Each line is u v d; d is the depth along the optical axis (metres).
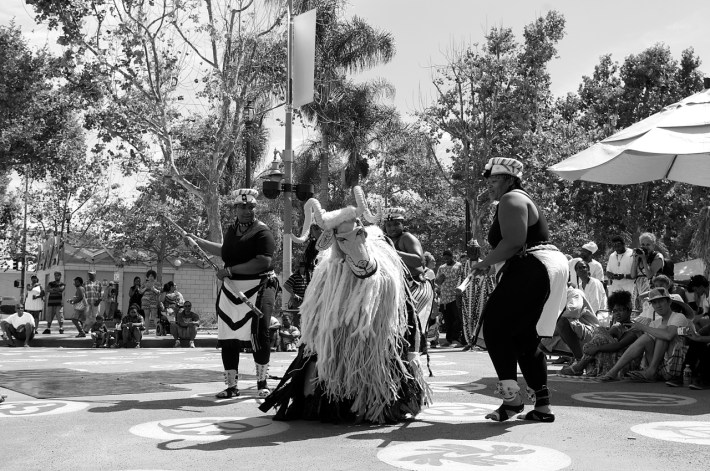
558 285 5.26
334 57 34.50
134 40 22.91
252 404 6.39
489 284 13.63
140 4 23.06
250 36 24.27
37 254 51.00
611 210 38.25
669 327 8.06
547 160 33.00
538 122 33.84
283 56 25.20
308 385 5.50
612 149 8.74
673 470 3.92
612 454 4.32
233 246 7.03
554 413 5.83
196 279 38.31
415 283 6.11
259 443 4.68
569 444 4.61
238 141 25.08
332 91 34.72
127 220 33.41
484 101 33.38
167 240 34.09
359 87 35.16
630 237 39.69
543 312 5.28
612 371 8.38
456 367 10.16
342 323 5.36
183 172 25.41
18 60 28.39
